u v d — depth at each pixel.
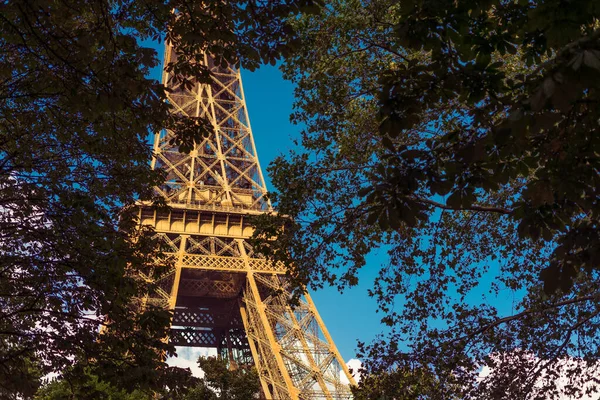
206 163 91.31
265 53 20.28
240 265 76.56
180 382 23.20
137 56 19.61
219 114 97.56
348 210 26.47
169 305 66.69
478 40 15.20
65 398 23.09
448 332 26.84
